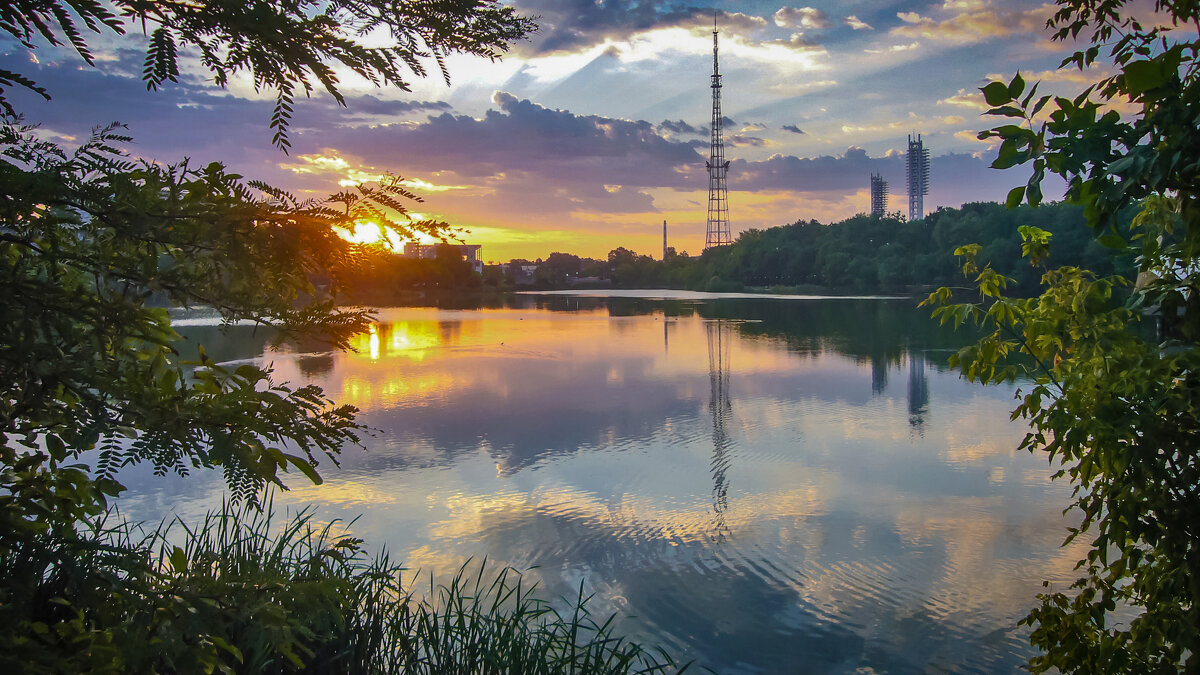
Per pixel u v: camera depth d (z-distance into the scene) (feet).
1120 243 6.35
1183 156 5.69
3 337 3.50
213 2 3.50
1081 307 7.88
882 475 33.06
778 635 18.93
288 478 30.71
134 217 3.74
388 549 23.39
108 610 3.70
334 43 3.83
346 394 53.47
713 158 394.73
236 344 75.05
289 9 3.87
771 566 23.03
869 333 108.27
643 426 43.45
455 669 10.66
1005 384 58.39
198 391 4.15
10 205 3.51
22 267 3.78
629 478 32.42
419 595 19.84
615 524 26.45
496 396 53.36
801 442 39.47
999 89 6.60
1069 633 8.31
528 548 24.14
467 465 34.09
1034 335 8.18
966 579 22.03
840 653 18.16
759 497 29.84
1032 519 27.02
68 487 4.06
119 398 3.81
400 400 51.42
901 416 46.57
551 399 52.44
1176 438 6.63
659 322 132.67
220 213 3.84
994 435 40.81
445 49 4.48
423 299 240.53
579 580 21.93
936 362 73.92
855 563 23.22
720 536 25.44
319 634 8.09
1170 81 5.90
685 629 19.07
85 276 4.39
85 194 3.67
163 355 4.25
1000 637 18.80
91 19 3.37
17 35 3.33
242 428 3.93
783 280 334.24
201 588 3.92
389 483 30.71
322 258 4.18
